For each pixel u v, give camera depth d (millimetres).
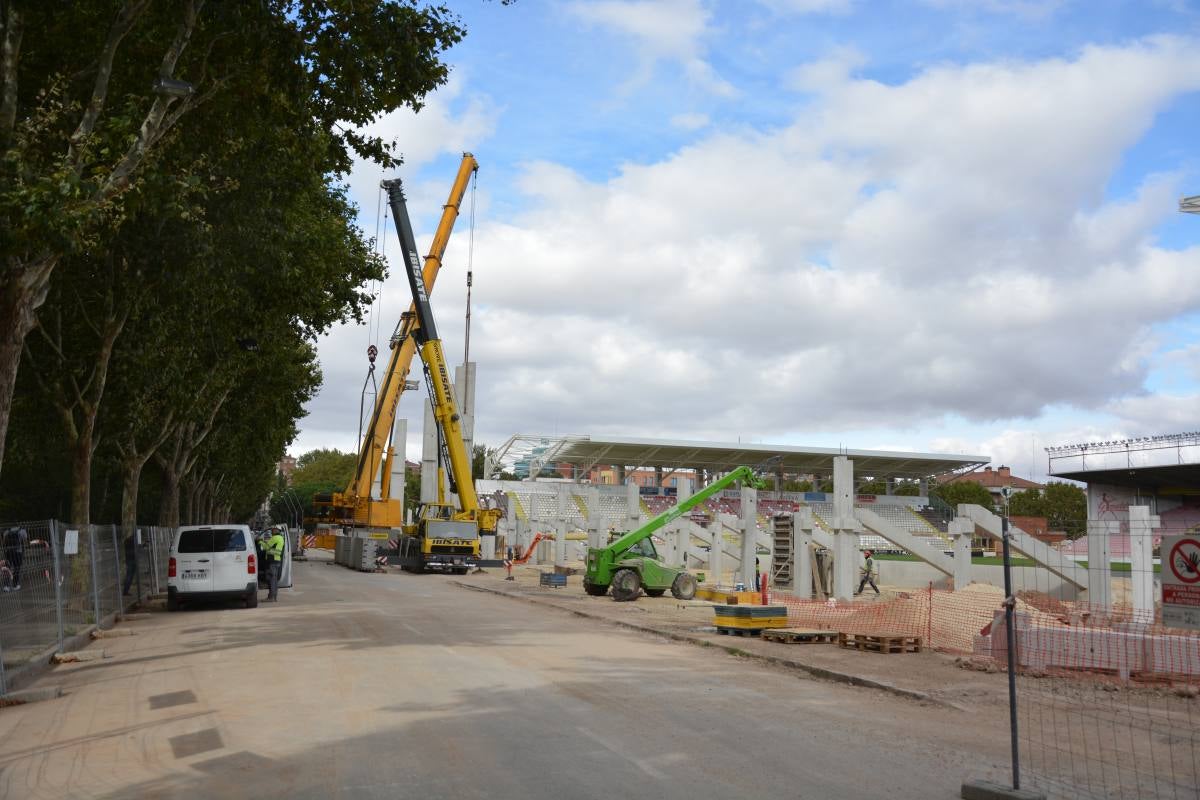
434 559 45844
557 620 22094
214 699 10594
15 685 11836
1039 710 10641
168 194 15781
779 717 9938
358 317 33938
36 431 34281
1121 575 21359
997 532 25906
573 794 6754
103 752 8125
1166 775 7695
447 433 48531
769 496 84812
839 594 28125
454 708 10047
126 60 16078
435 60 16938
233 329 31203
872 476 92938
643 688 11695
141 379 28188
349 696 10734
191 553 23047
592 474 115500
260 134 18688
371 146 18062
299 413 51031
